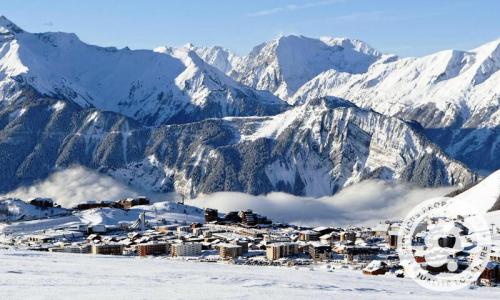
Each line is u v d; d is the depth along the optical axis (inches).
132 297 2928.2
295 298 3125.0
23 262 4566.9
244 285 3676.2
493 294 3882.9
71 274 3868.1
